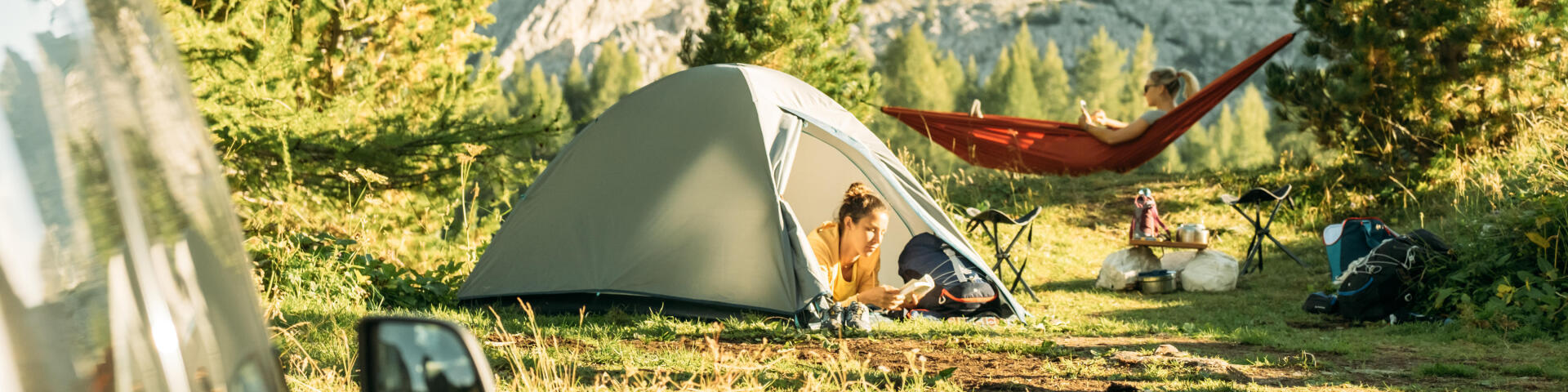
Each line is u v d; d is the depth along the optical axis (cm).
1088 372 433
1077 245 1089
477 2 1389
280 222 718
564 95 10369
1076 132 1118
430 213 990
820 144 760
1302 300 798
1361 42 1094
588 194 656
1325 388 406
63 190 83
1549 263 642
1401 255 674
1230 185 1266
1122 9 11762
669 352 463
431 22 1309
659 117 659
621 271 625
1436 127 1091
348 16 1220
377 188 921
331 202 898
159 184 97
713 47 1511
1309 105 1184
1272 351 519
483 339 486
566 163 673
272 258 661
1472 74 1066
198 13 931
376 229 935
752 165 626
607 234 640
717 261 610
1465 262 664
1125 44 11462
